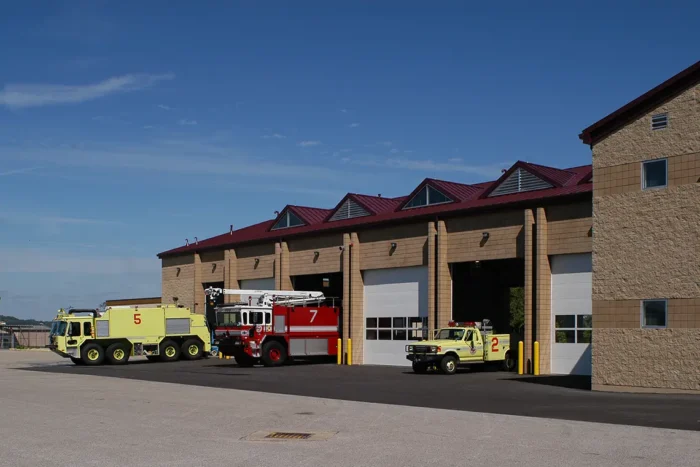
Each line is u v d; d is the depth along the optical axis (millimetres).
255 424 16344
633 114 24594
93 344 44938
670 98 23828
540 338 32219
